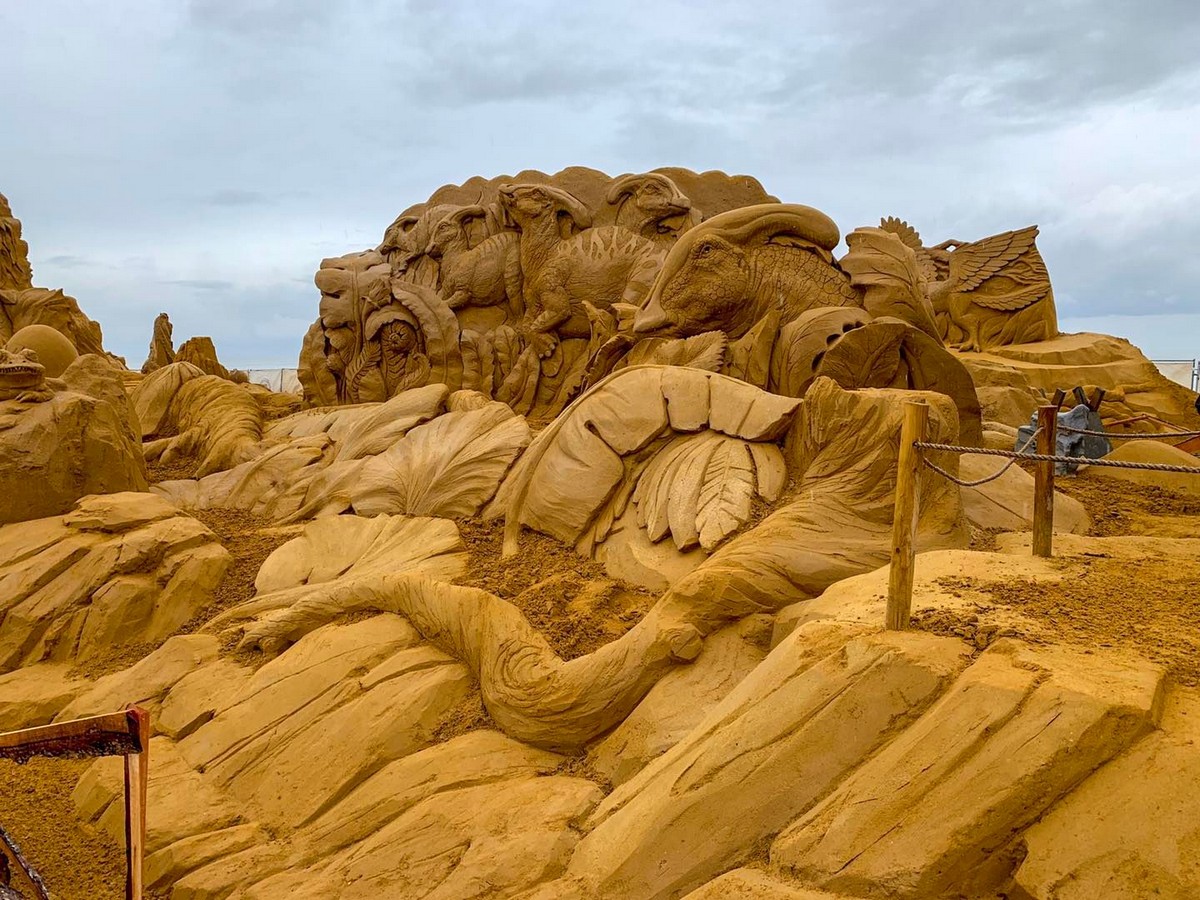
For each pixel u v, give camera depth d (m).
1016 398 11.49
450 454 7.56
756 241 7.99
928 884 2.91
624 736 4.54
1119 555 5.05
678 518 5.77
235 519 8.75
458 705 5.19
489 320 12.01
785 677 3.67
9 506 7.91
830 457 5.61
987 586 4.20
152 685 6.18
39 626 6.97
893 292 7.60
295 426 10.60
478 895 3.86
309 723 5.27
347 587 6.11
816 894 3.06
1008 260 14.14
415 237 12.87
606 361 8.38
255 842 4.73
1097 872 2.65
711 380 6.49
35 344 11.20
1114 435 5.19
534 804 4.25
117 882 4.73
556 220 11.41
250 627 6.41
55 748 2.90
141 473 9.13
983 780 2.95
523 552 6.51
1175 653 3.34
